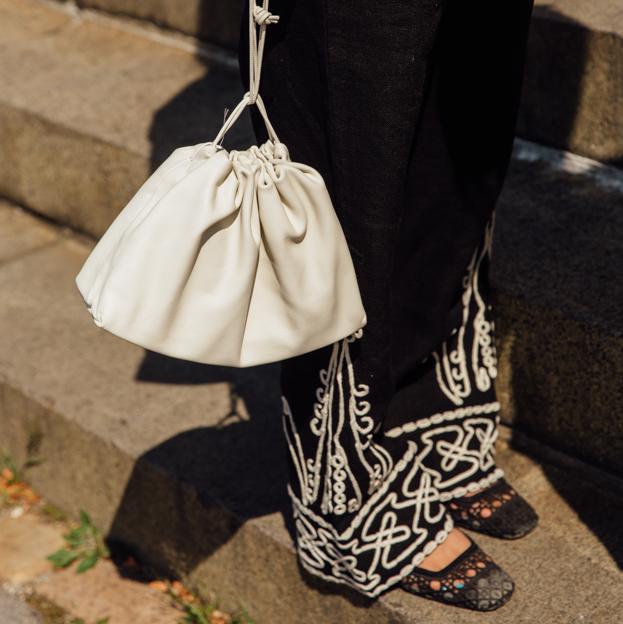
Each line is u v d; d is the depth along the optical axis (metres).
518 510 1.91
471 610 1.77
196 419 2.25
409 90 1.41
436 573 1.78
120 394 2.35
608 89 2.27
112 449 2.21
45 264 2.88
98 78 3.08
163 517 2.17
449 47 1.50
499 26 1.52
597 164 2.36
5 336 2.57
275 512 2.00
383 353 1.59
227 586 2.11
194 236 1.35
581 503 1.97
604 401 1.93
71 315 2.65
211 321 1.39
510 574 1.83
